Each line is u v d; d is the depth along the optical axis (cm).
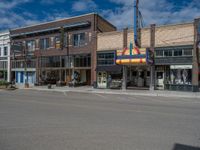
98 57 3105
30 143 576
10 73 4309
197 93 2233
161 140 606
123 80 2789
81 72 3541
